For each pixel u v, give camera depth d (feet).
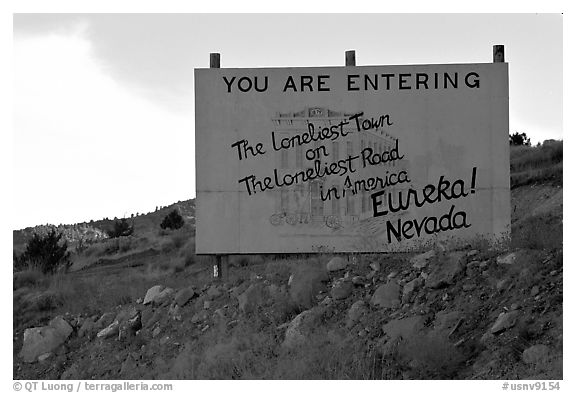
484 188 56.70
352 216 57.26
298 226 57.52
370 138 57.31
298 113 57.67
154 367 46.50
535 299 41.01
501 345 38.47
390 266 51.90
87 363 49.16
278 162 57.72
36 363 50.44
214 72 57.88
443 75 57.06
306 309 48.52
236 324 49.03
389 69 57.31
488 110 56.85
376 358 39.99
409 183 57.11
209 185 57.93
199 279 59.72
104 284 64.44
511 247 50.44
